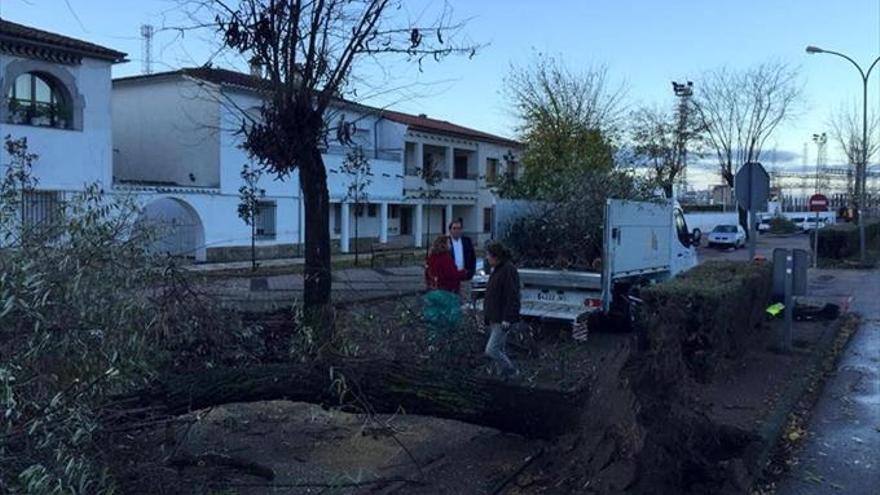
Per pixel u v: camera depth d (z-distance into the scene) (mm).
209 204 27094
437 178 38188
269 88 7328
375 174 36000
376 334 6355
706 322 8047
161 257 5238
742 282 9453
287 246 30797
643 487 4715
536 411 5629
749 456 5664
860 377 9375
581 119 38250
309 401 5453
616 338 12078
